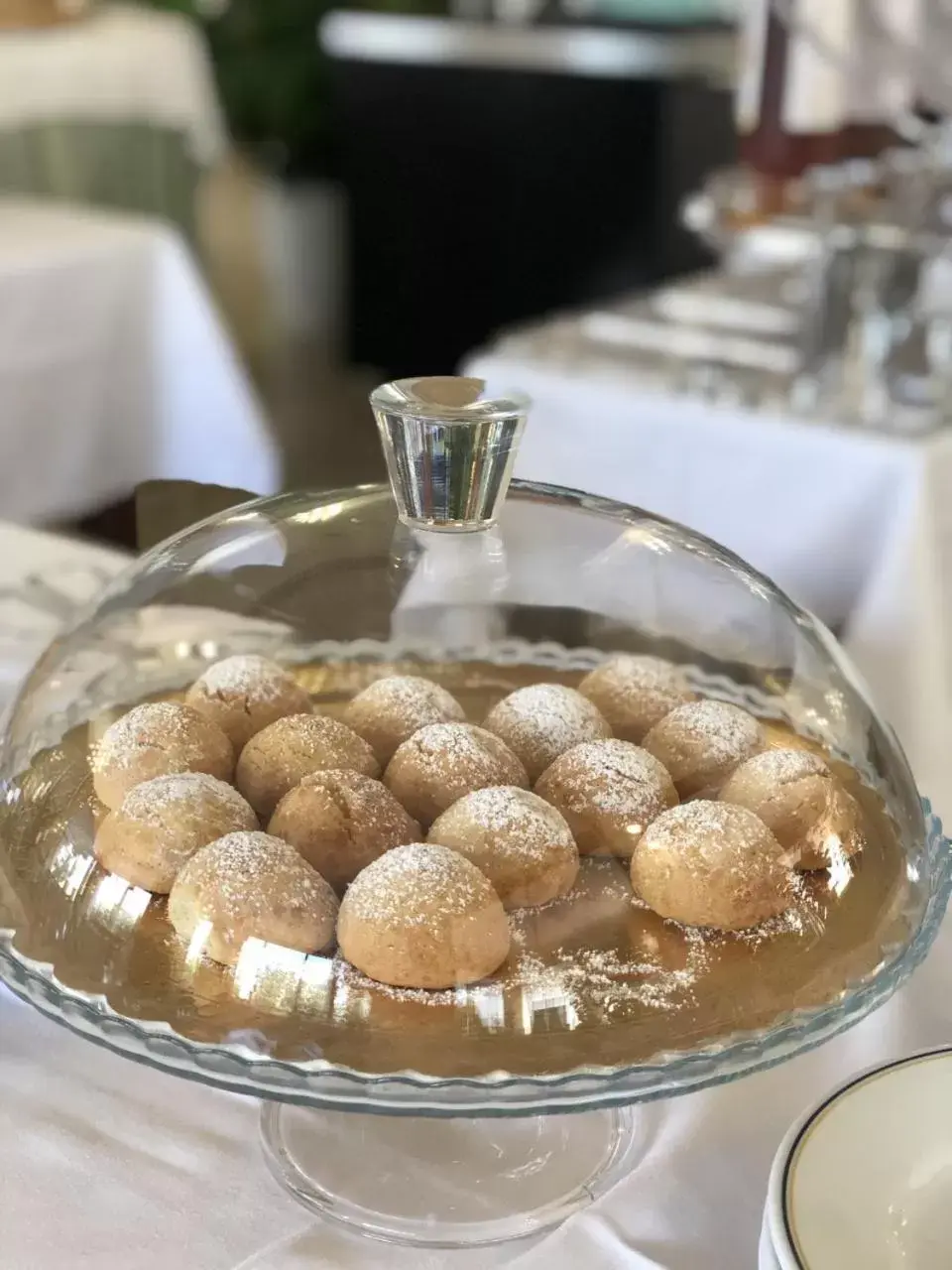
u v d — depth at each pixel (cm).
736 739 47
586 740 48
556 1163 40
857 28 113
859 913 42
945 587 97
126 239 142
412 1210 38
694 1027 37
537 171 271
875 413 102
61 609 73
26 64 179
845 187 116
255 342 312
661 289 136
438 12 290
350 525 52
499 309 287
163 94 198
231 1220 37
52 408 139
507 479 47
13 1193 38
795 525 100
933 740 93
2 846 45
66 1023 37
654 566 51
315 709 51
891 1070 36
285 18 286
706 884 40
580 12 276
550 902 41
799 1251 31
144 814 41
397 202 291
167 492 56
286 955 38
